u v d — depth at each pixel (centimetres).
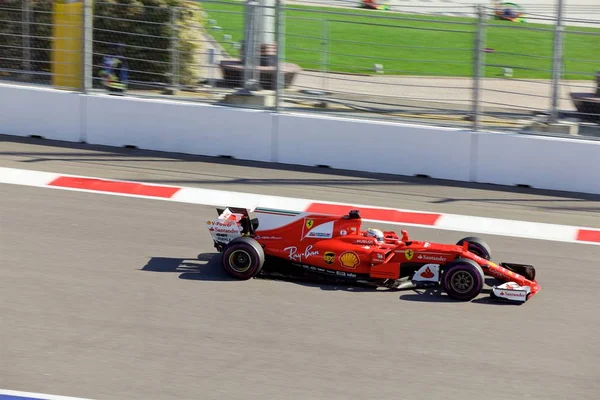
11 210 1861
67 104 2512
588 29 4659
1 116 2558
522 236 1911
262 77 2498
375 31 4362
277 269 1581
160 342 1276
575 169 2292
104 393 1121
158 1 2538
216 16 4241
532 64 3919
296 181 2267
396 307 1449
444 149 2356
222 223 1564
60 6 2509
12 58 2602
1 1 2594
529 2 5278
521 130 2356
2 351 1220
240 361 1230
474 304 1479
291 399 1130
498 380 1212
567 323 1426
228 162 2419
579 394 1184
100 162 2322
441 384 1191
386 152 2388
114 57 2522
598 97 2406
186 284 1504
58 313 1359
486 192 2262
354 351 1279
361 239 1540
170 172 2272
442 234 1898
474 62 2320
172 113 2467
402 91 3156
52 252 1625
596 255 1803
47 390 1121
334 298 1476
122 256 1628
